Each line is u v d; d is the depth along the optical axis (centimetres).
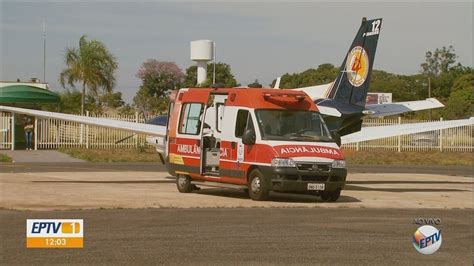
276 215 1812
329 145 2200
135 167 3656
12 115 4794
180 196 2261
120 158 4238
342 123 2806
